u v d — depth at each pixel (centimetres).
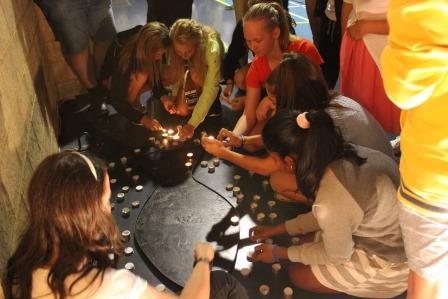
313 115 166
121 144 315
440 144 125
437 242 139
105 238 130
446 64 111
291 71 209
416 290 157
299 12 628
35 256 122
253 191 268
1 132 181
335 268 187
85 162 125
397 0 114
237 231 238
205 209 254
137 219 247
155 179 281
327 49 360
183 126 319
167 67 321
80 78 366
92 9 354
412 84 116
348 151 170
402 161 141
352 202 162
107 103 362
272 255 211
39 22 346
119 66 312
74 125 342
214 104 341
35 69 289
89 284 122
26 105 240
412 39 111
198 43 296
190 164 287
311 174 166
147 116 325
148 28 302
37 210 121
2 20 224
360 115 208
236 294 172
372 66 277
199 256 164
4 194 169
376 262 178
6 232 162
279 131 171
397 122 290
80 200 120
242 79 350
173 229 240
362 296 197
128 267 219
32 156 231
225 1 641
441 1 103
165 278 214
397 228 170
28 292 125
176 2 381
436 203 134
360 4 267
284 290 204
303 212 251
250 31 267
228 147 282
